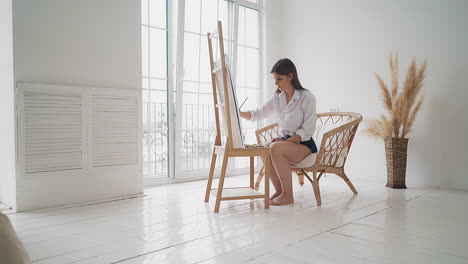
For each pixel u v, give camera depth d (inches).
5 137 89.4
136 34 107.6
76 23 94.1
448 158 116.3
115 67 102.5
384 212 83.0
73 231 67.8
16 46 83.6
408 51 125.1
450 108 115.6
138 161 106.6
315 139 118.7
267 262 51.3
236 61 153.4
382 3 132.1
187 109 136.7
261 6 164.9
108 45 100.8
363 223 73.0
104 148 99.0
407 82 118.0
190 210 85.6
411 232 66.6
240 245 59.0
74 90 92.6
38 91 86.7
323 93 151.3
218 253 55.2
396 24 128.4
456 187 114.8
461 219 76.4
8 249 31.0
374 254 54.5
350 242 60.5
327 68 149.6
